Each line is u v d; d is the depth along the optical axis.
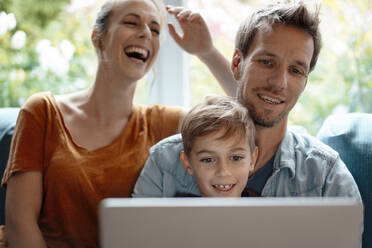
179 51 1.78
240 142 1.09
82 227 1.21
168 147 1.24
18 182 1.18
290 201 0.60
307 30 1.13
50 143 1.23
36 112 1.24
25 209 1.17
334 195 1.11
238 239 0.60
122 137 1.28
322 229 0.60
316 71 1.88
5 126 1.42
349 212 0.59
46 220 1.22
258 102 1.14
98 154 1.24
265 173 1.22
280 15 1.13
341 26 1.84
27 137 1.21
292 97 1.14
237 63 1.26
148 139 1.32
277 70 1.11
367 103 1.88
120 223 0.61
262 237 0.60
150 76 1.81
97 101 1.30
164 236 0.61
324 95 1.90
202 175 1.12
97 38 1.30
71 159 1.21
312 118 1.91
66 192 1.20
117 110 1.31
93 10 1.86
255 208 0.60
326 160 1.15
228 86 1.48
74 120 1.29
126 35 1.25
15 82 1.91
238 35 1.23
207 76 1.88
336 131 1.30
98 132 1.29
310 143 1.22
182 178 1.23
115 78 1.27
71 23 1.89
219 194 1.13
